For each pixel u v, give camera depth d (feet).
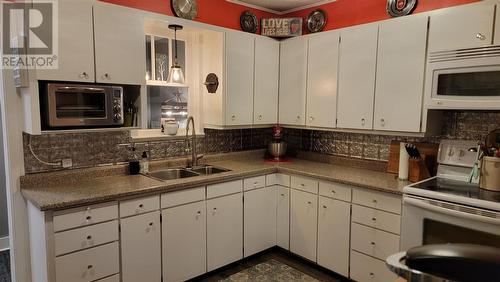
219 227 9.38
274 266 10.19
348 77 9.66
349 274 9.03
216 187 9.20
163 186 7.98
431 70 7.61
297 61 11.05
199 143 11.05
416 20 8.18
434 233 6.99
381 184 8.35
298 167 10.63
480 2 7.21
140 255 7.80
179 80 10.28
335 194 9.20
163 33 10.17
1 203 11.38
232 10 11.16
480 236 6.31
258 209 10.37
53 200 6.59
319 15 11.27
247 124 10.93
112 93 7.84
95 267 7.09
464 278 1.69
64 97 7.18
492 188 6.97
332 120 10.16
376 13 9.85
